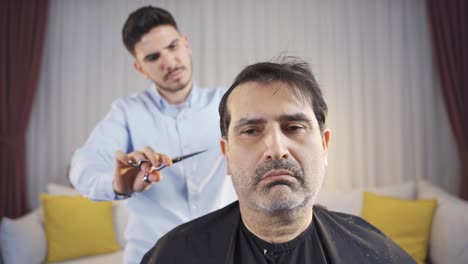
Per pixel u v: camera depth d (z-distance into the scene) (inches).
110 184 53.2
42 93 139.5
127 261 59.4
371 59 146.2
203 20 140.9
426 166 148.9
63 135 139.6
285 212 36.3
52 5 138.6
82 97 139.6
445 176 149.1
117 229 117.0
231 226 42.3
